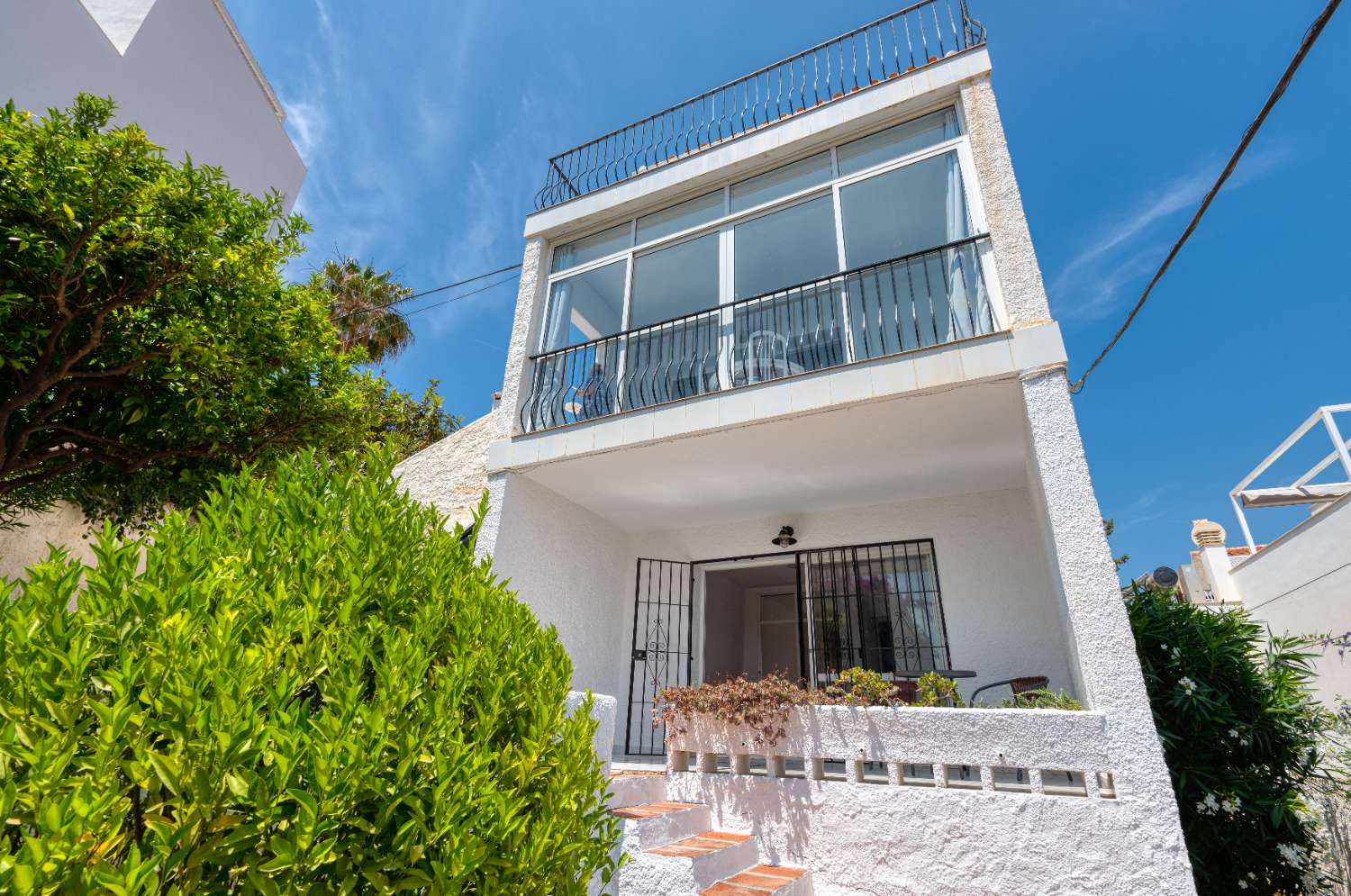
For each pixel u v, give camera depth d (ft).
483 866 3.94
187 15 25.72
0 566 17.61
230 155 28.45
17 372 13.42
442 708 4.03
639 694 21.02
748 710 12.76
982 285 14.47
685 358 18.92
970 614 17.67
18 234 11.53
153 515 16.52
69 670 3.20
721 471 17.85
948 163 16.01
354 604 4.53
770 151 18.70
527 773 4.69
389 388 19.57
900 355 13.87
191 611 3.70
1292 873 11.53
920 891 10.50
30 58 18.81
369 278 50.57
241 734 3.13
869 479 18.16
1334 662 18.69
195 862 2.90
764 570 25.08
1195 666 12.87
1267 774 12.12
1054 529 11.38
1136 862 9.37
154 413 15.34
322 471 5.95
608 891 9.20
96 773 2.82
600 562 21.44
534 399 19.08
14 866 2.41
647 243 19.97
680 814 11.64
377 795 3.38
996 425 14.94
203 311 14.51
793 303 18.07
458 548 6.20
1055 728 10.43
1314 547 19.88
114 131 13.17
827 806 11.70
